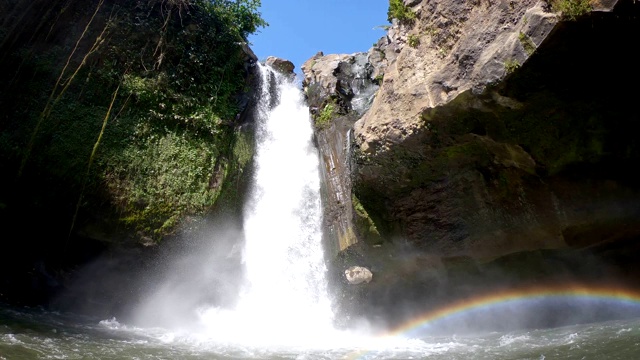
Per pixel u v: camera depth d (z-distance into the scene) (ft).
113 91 42.19
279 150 53.42
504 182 29.53
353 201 36.88
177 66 46.24
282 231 48.03
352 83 52.90
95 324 37.37
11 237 38.96
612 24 20.79
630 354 18.90
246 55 54.34
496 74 23.77
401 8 32.89
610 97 24.34
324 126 48.21
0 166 36.52
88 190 38.55
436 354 26.32
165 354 27.17
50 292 40.83
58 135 38.60
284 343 34.09
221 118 47.50
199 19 49.73
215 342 33.27
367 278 38.73
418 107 28.71
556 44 21.88
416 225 33.86
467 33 26.27
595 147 25.66
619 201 26.50
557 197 28.02
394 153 30.99
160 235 40.93
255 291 46.19
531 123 25.93
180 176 42.75
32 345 25.07
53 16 41.29
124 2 45.42
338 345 33.17
